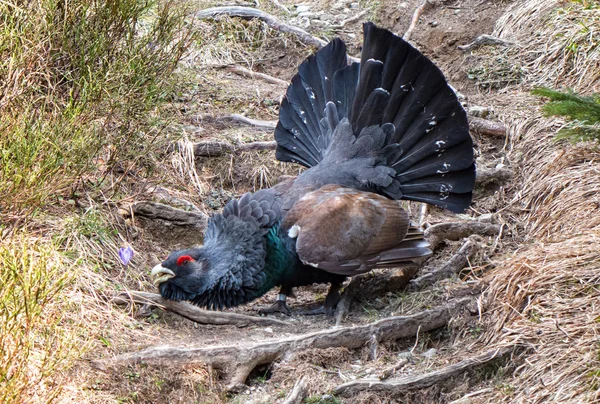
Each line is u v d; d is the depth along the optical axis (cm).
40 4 1112
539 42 1440
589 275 954
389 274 1063
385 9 1620
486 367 904
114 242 1030
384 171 1051
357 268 952
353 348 948
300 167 1221
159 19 1221
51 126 1016
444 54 1500
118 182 1078
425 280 1054
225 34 1515
